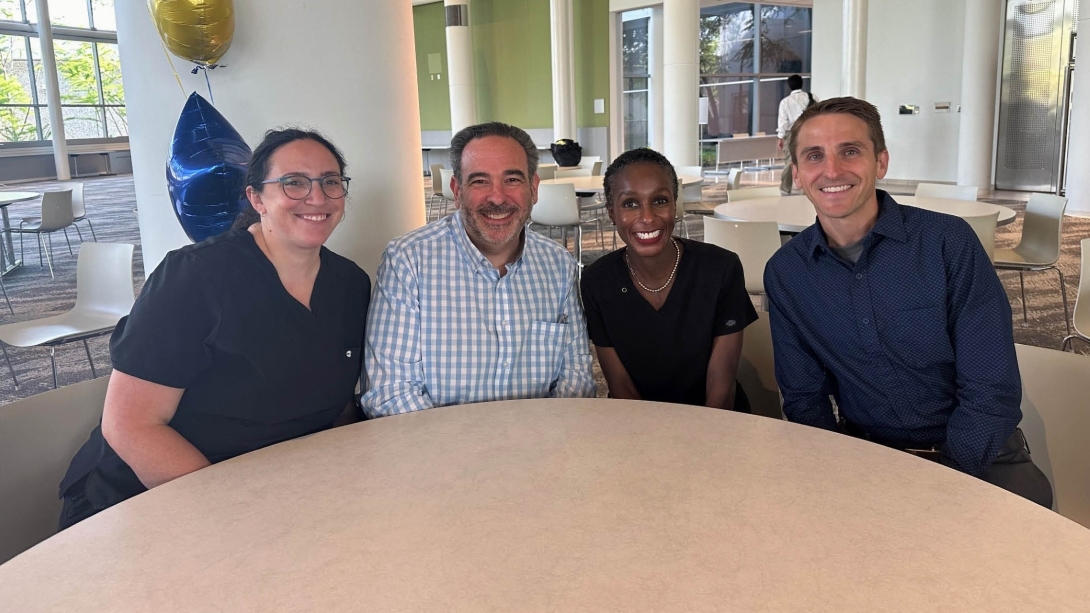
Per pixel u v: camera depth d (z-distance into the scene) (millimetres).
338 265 1867
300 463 1468
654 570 1067
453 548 1137
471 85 13328
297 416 1760
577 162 9789
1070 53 10414
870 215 1906
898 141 13078
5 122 19188
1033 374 1885
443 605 997
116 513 1283
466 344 1952
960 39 12031
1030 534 1146
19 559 1140
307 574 1079
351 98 2533
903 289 1854
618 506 1257
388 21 2602
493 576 1061
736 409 2338
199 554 1142
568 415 1694
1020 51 11078
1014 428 1780
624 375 2246
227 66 2404
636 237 2098
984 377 1787
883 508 1233
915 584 1021
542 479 1365
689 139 10094
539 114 14352
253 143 2443
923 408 1932
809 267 1958
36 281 7434
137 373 1572
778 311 2043
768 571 1059
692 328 2158
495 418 1686
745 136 16766
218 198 2312
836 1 13625
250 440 1722
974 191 5391
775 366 2102
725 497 1280
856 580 1033
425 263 1947
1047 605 971
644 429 1597
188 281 1620
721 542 1137
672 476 1366
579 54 13805
